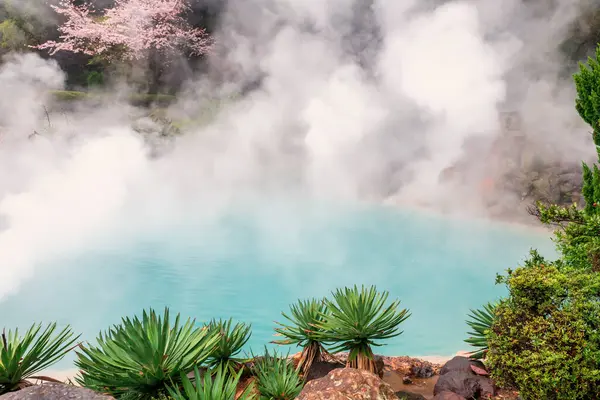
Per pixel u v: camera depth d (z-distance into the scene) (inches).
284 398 184.4
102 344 177.0
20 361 167.2
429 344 328.2
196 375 156.9
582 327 166.4
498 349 181.9
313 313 223.8
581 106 249.9
